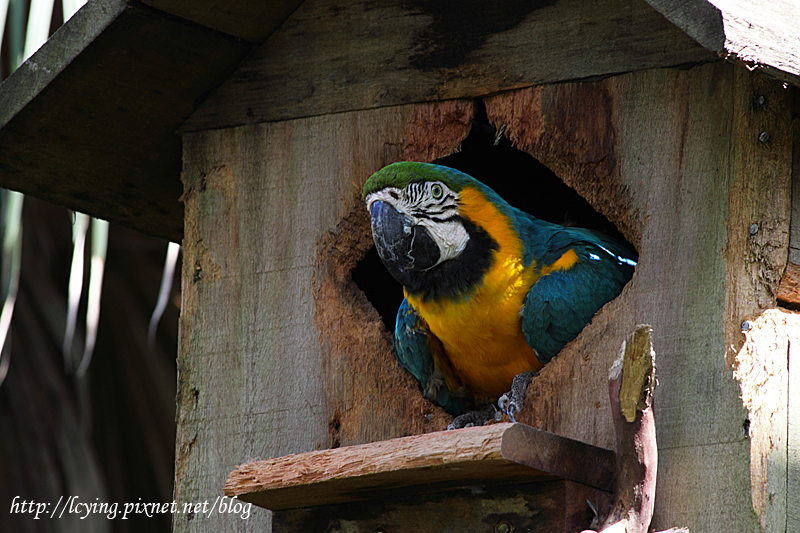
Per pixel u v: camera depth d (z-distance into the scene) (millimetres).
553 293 6789
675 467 5883
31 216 11617
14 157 8117
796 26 5980
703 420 5879
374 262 8844
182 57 7496
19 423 11484
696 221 6172
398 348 7555
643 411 5547
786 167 6094
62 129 7883
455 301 7074
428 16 7223
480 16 7062
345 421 7012
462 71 7051
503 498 5879
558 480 5730
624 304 6309
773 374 5836
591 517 5723
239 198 7566
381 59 7312
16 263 9008
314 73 7496
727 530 5676
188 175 7750
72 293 8648
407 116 7207
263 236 7449
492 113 6930
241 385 7277
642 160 6438
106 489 11633
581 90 6699
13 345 11570
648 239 6309
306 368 7168
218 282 7492
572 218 9320
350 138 7332
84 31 7285
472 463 5418
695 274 6102
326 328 7180
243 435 7191
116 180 8422
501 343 7211
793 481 5781
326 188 7352
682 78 6395
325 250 7297
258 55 7684
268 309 7336
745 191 6043
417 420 6941
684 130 6328
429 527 6051
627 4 6633
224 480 7164
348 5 7469
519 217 7332
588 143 6617
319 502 6344
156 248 12242
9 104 7648
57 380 11648
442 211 7016
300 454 6047
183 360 7457
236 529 7078
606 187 6543
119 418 11945
